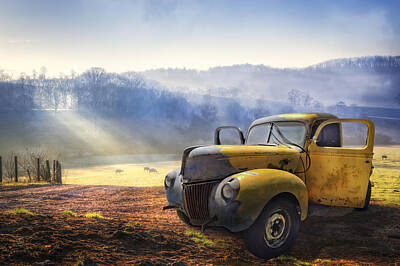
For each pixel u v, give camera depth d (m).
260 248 3.76
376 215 6.39
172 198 4.51
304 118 5.06
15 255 2.92
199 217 4.11
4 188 11.95
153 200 9.21
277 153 4.50
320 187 4.90
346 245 4.59
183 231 4.94
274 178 3.88
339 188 4.77
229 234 4.96
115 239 3.83
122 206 8.04
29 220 4.21
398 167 34.53
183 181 4.24
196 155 4.19
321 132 5.25
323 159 4.86
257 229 3.74
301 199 4.07
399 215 6.38
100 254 3.29
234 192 3.65
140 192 11.08
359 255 4.17
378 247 4.50
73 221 4.46
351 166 4.69
